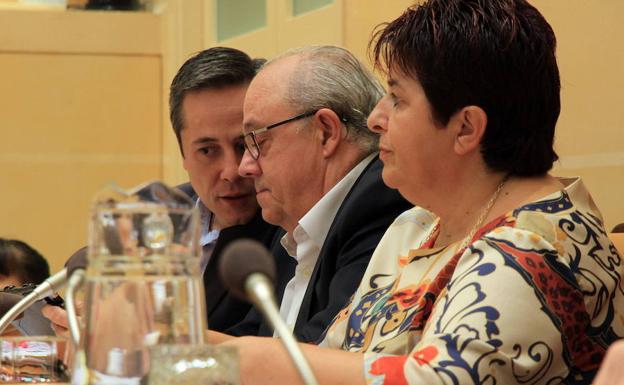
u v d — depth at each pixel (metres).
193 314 2.12
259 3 8.77
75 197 10.34
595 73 5.25
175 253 2.13
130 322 2.09
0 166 10.24
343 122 4.32
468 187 3.17
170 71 10.10
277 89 4.37
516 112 3.09
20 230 10.26
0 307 3.84
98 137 10.37
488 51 3.06
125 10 10.41
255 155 4.44
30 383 2.83
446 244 3.30
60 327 3.90
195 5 9.88
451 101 3.10
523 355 2.71
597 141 5.25
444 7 3.13
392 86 3.21
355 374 2.71
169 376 1.96
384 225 4.06
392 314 3.20
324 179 4.34
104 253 2.12
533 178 3.15
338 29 7.36
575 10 5.37
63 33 10.30
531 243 2.85
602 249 2.99
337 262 4.10
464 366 2.64
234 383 1.99
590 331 2.91
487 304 2.72
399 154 3.19
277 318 2.08
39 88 10.28
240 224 5.04
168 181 10.23
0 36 10.21
